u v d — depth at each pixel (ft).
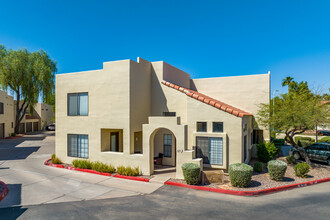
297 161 50.80
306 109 42.09
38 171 42.01
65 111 47.21
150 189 31.73
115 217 22.56
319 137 96.63
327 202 26.73
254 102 53.11
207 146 40.04
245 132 43.39
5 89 105.81
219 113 39.40
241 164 33.50
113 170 40.24
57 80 48.06
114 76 42.01
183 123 44.32
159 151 46.16
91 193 29.96
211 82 57.88
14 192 30.22
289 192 30.58
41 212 23.73
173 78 51.96
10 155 59.88
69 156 46.80
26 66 108.27
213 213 23.58
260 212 23.80
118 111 41.37
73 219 22.07
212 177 33.55
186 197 28.45
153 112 47.42
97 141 43.42
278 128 45.32
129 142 40.24
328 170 41.93
